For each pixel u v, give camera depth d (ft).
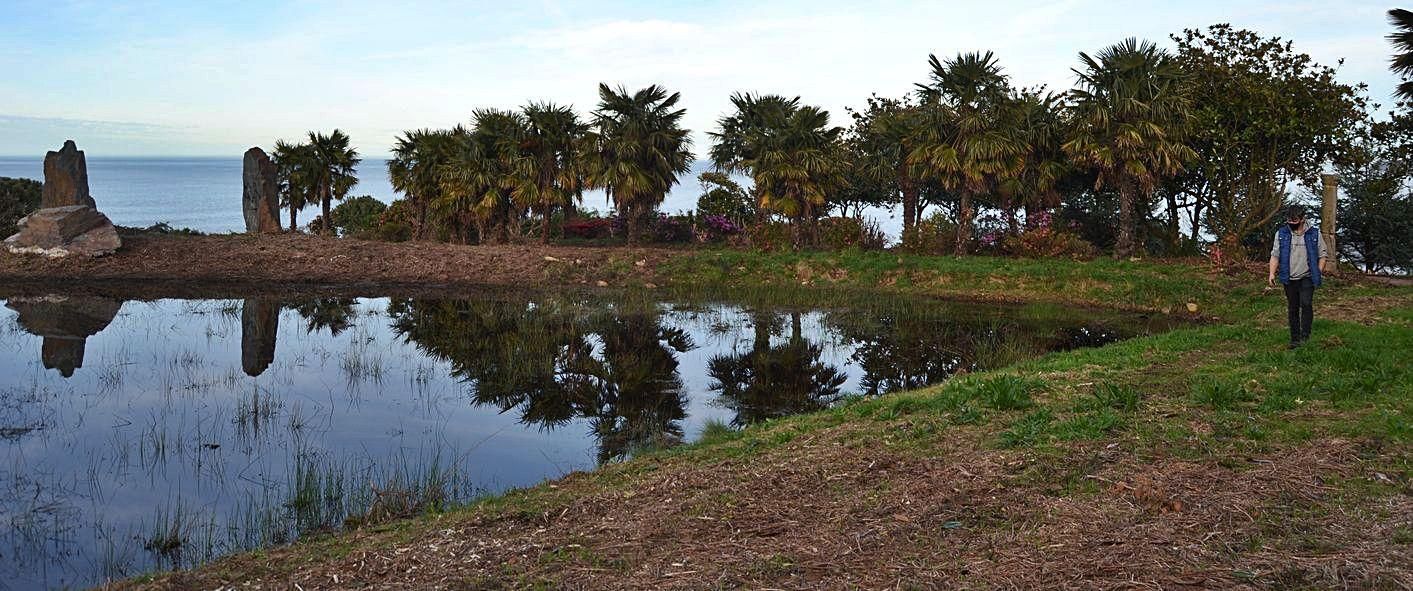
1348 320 45.21
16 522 23.54
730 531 17.34
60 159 85.87
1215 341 38.42
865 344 51.70
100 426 33.50
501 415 35.60
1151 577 14.02
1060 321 59.62
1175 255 83.71
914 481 19.75
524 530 18.30
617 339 53.67
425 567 16.16
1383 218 75.56
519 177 92.12
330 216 135.03
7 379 41.83
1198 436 22.00
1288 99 74.90
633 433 32.55
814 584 14.46
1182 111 72.64
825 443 24.43
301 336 54.54
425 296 73.05
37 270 79.71
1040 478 19.34
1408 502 16.80
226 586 15.89
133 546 21.84
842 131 104.58
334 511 24.17
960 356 47.47
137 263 82.43
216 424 33.88
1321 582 13.65
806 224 92.53
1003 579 14.25
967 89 80.12
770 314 63.62
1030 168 85.66
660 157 90.63
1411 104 74.69
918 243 85.10
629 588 14.66
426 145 101.96
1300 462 19.49
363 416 35.37
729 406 36.86
